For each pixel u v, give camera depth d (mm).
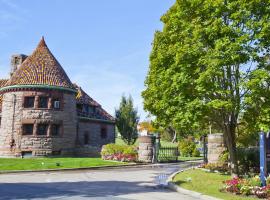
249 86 14125
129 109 50656
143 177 19938
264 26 14102
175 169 25141
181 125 15945
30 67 35562
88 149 36844
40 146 33188
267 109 14547
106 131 42781
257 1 14445
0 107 36875
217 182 16203
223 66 15461
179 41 16734
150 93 18766
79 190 14242
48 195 12664
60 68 37250
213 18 15633
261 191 12602
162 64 16938
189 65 15305
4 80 41844
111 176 20328
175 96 15984
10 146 33312
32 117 33438
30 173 21578
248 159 21000
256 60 15109
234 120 17047
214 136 24969
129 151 30328
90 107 41906
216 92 15359
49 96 34062
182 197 13000
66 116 34969
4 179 18125
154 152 30766
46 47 38219
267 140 17297
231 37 14914
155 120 18891
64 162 26688
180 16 16812
